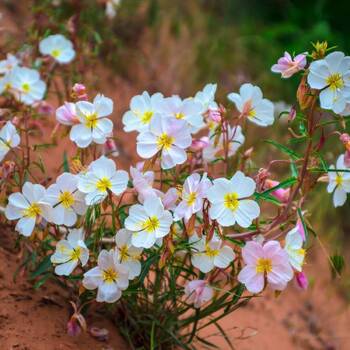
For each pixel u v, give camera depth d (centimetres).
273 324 113
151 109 85
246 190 75
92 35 129
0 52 110
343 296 129
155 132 79
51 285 92
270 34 173
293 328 115
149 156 79
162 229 76
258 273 75
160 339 89
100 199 78
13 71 99
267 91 162
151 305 89
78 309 85
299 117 80
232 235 83
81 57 123
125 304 89
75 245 79
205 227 76
